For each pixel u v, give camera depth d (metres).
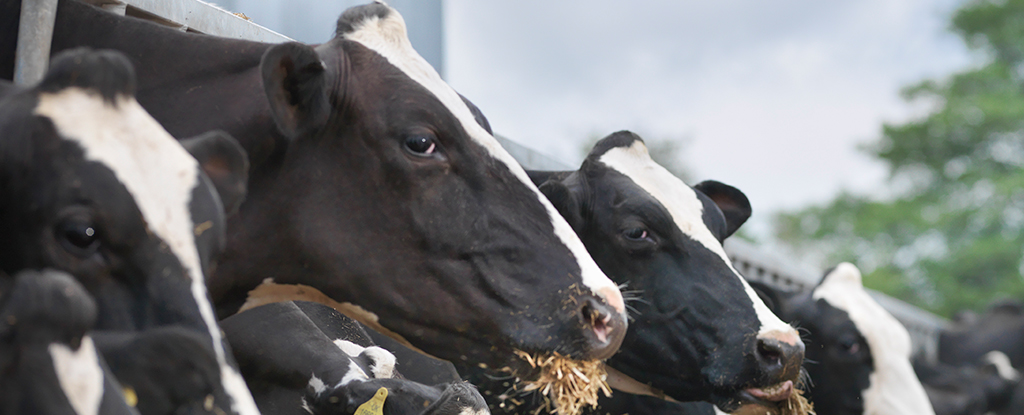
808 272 19.08
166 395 2.78
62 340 2.43
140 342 2.78
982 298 51.56
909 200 61.16
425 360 7.07
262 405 5.54
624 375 7.20
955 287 52.88
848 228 63.25
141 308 3.13
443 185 5.03
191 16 6.71
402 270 4.98
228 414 2.92
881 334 11.06
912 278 56.00
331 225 5.00
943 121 63.25
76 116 3.19
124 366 2.75
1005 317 22.91
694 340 6.90
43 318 2.37
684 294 6.99
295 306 6.05
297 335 5.75
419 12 12.10
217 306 5.19
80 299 2.44
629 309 7.06
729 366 6.76
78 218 3.07
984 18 70.06
